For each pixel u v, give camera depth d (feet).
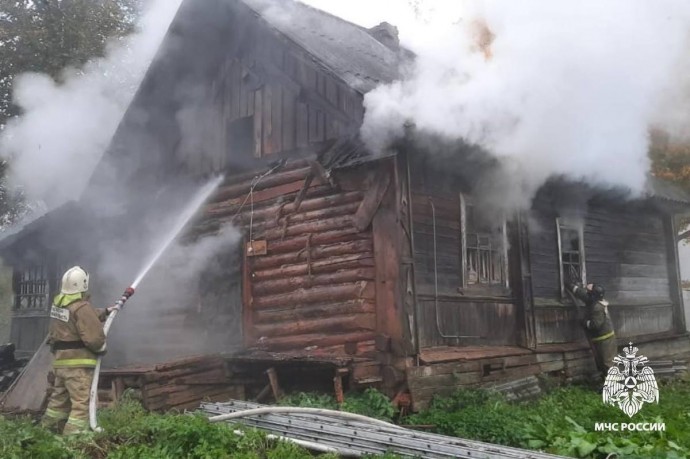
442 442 17.33
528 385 31.01
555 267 35.78
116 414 20.16
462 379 27.50
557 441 19.95
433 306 28.14
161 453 16.30
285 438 17.39
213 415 21.61
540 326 33.76
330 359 24.77
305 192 30.12
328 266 28.53
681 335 44.27
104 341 20.12
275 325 30.25
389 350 25.99
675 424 22.02
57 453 16.40
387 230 26.68
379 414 23.68
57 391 20.71
